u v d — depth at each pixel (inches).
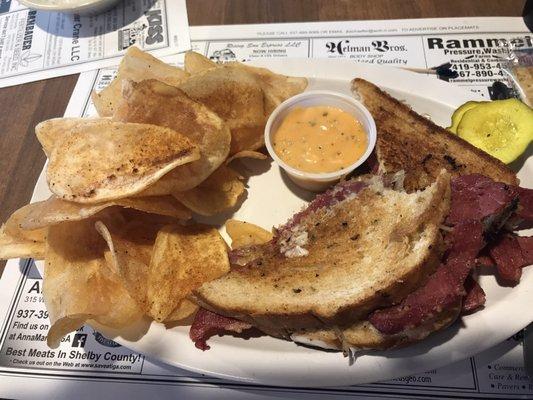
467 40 13.0
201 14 14.4
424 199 8.6
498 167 9.7
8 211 11.2
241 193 10.3
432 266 8.1
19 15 15.0
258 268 9.0
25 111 12.9
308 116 10.9
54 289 8.5
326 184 10.4
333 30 13.6
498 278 9.1
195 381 8.8
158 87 9.3
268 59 12.2
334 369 8.0
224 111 10.3
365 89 11.0
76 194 8.6
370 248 8.6
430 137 10.3
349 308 7.9
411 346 8.1
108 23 14.4
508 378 8.5
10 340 9.4
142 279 8.6
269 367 8.1
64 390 8.8
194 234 9.4
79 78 13.4
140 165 8.7
